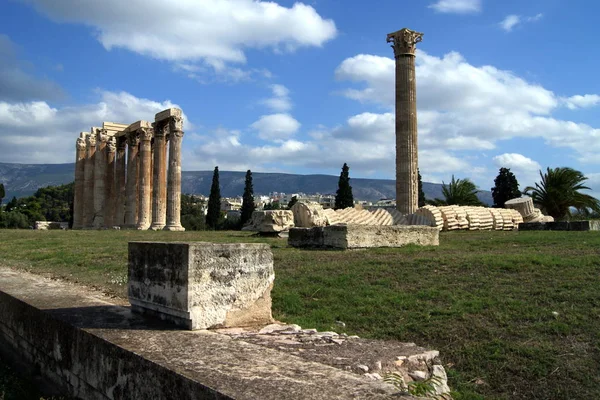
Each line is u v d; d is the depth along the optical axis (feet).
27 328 28.12
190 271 22.02
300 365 16.39
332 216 96.02
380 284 40.88
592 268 40.88
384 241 64.80
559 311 31.50
